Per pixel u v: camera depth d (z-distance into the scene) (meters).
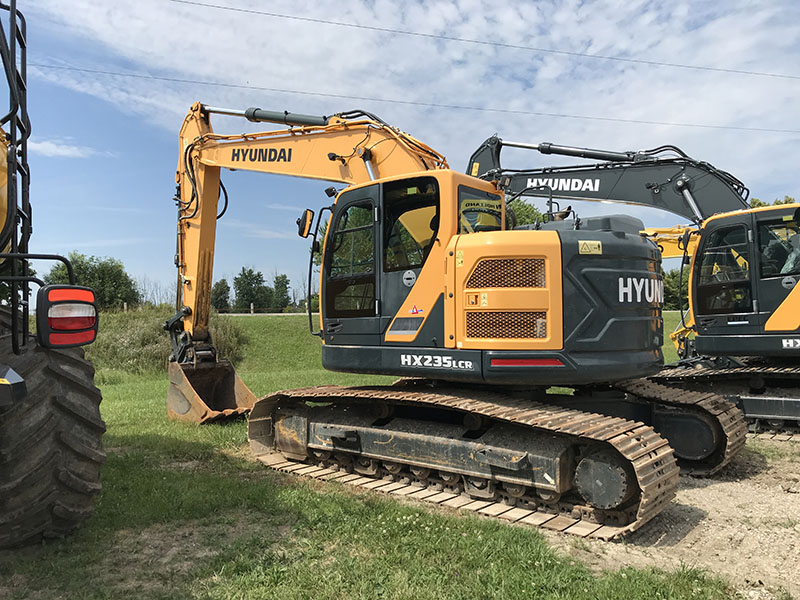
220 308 46.97
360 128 7.78
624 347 5.45
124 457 6.70
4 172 3.42
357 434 6.17
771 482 6.21
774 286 8.39
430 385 6.39
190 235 9.23
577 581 3.71
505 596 3.48
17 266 3.26
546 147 10.17
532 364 5.25
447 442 5.55
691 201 9.63
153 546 4.19
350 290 6.37
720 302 8.91
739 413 6.62
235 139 8.80
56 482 3.87
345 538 4.33
